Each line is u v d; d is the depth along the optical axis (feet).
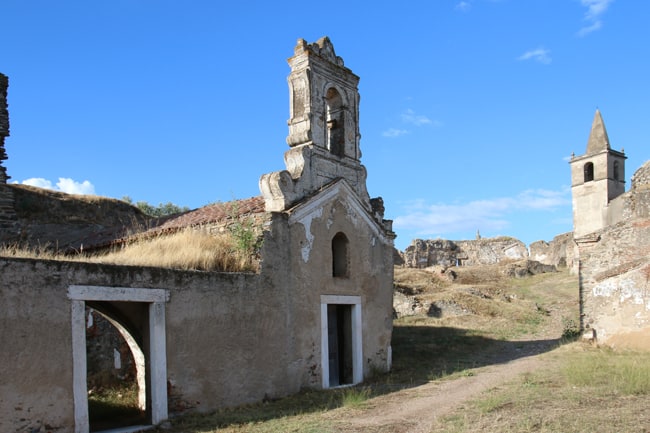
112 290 32.96
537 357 60.49
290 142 50.85
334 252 53.47
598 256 67.97
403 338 77.30
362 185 56.29
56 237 74.54
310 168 49.24
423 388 45.39
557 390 38.63
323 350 47.80
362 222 54.54
